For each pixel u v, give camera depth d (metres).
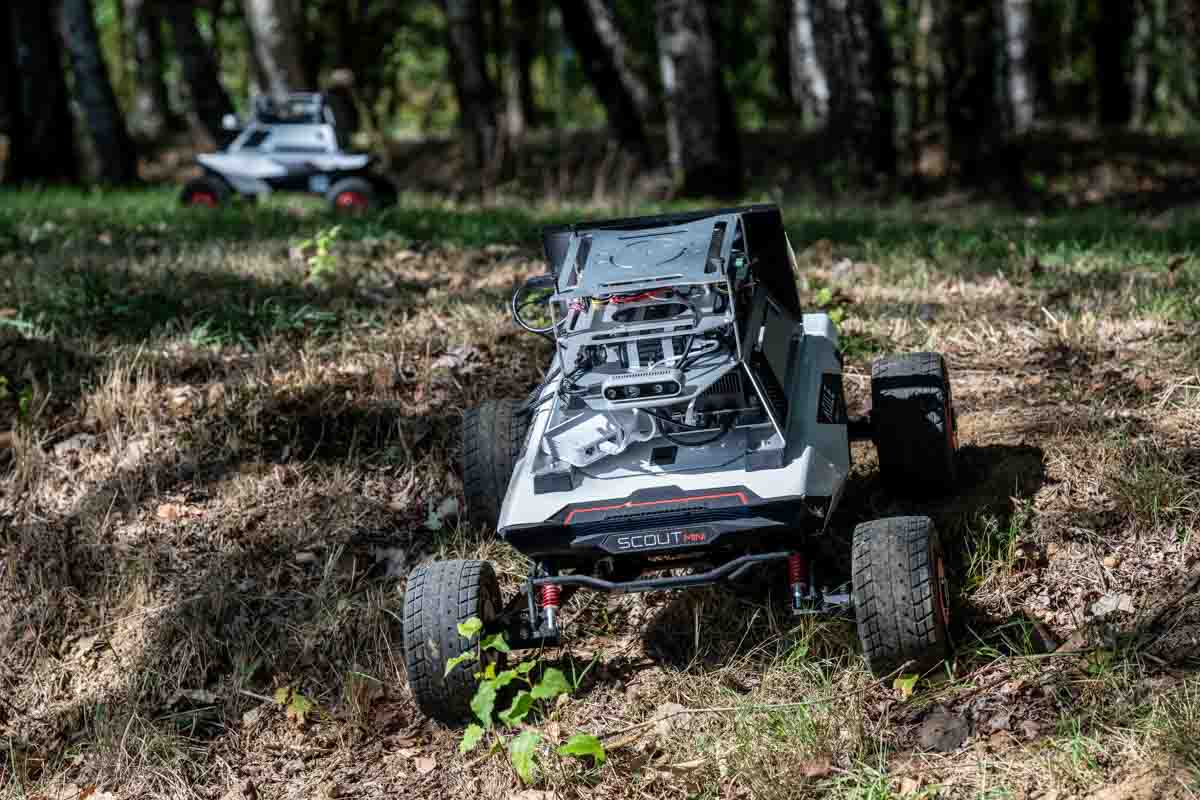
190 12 25.84
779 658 5.51
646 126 29.53
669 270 5.37
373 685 5.95
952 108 20.28
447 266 11.14
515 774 5.20
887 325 8.69
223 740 5.88
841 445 5.50
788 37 38.19
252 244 11.96
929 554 4.88
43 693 6.34
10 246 12.07
